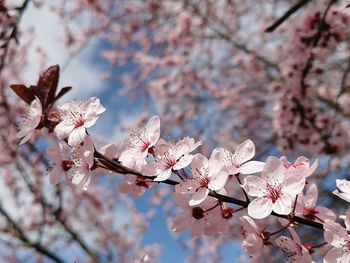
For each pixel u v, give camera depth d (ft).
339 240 5.17
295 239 5.61
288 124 16.80
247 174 5.84
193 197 5.55
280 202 5.39
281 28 25.73
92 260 23.62
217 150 5.74
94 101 6.35
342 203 20.36
